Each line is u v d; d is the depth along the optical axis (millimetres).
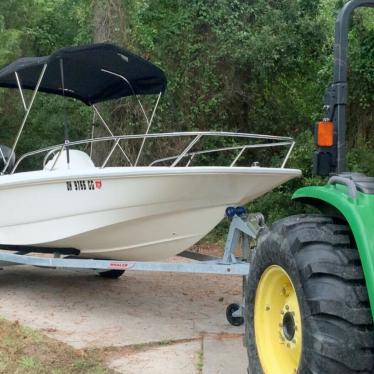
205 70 10844
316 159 3678
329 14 11000
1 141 13688
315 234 3250
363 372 2922
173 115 10945
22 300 6406
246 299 3814
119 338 5141
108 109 10852
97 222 5789
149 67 6688
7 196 6414
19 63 6480
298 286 3154
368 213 3100
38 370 4293
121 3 10922
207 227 5641
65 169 5961
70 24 14656
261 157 11422
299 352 3295
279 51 10586
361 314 2951
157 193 5383
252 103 11375
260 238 3732
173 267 5348
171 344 5000
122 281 7281
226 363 4523
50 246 6453
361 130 10781
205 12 10648
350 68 9969
